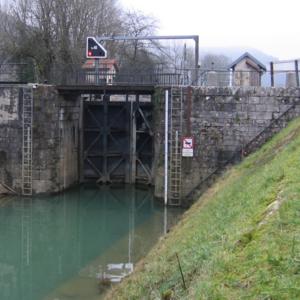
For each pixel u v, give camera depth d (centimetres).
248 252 496
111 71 2459
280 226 524
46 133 2097
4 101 2095
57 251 1522
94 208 1994
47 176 2112
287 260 438
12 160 2111
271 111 1836
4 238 1630
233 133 1864
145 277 759
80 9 3525
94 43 2152
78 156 2367
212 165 1884
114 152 2373
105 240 1617
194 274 563
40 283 1265
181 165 1902
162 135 1936
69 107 2227
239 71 1930
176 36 2130
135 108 2323
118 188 2333
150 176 2339
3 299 1164
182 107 1886
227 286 443
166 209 1914
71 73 2184
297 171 784
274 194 708
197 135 1888
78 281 1260
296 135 1332
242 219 686
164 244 1089
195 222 1085
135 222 1805
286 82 1886
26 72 2917
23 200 2080
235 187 1202
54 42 3419
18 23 3419
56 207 2003
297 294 385
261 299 396
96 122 2356
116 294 860
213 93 1866
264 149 1639
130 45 3947
